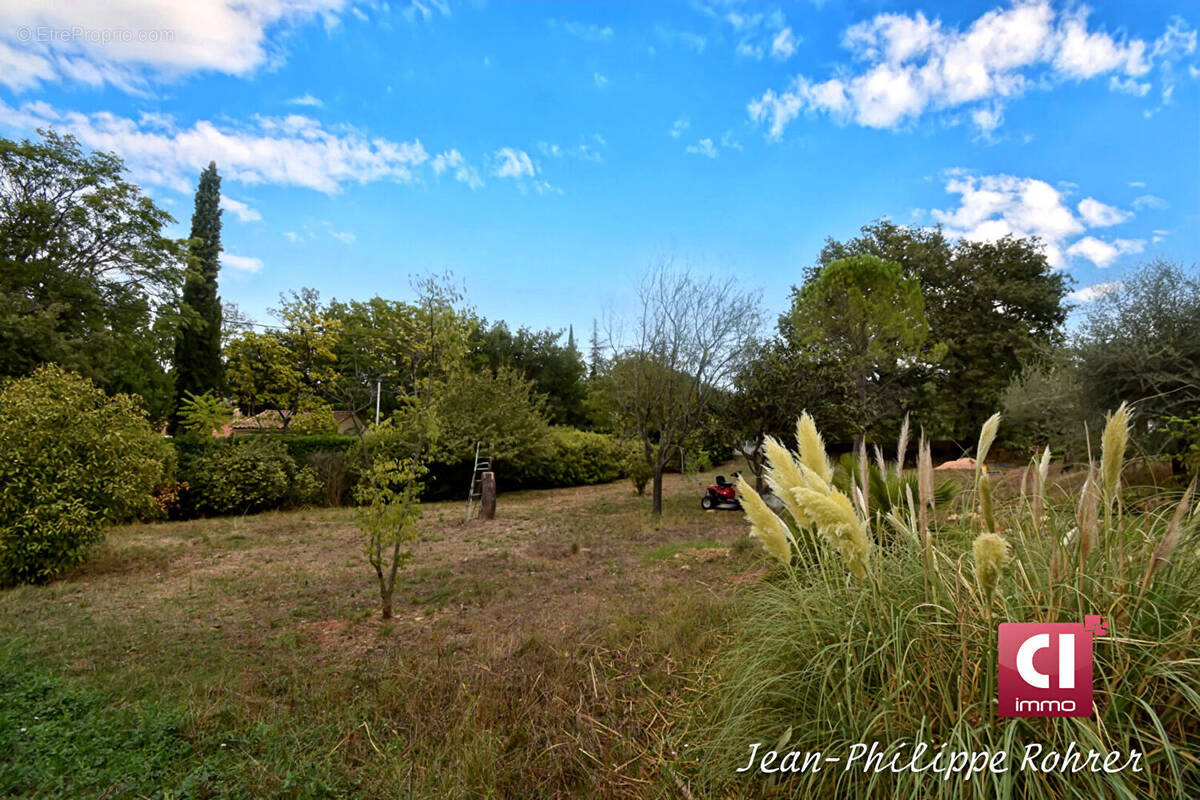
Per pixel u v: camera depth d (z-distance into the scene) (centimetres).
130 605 582
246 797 237
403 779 253
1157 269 1004
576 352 3612
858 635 232
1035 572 219
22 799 224
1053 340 2295
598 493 1903
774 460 266
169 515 1258
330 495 1485
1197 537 217
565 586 627
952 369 2459
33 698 322
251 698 338
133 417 825
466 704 322
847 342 2120
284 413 2391
